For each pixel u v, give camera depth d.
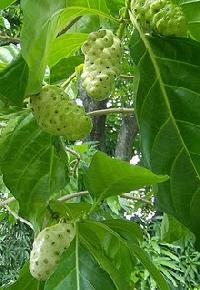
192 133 0.67
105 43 0.69
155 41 0.69
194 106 0.68
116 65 0.69
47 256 0.74
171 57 0.69
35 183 0.80
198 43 0.69
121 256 0.84
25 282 0.83
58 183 0.81
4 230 3.07
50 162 0.80
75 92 0.93
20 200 0.80
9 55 0.86
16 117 0.80
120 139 3.04
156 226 2.34
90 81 0.68
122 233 0.84
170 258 2.55
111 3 0.81
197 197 0.67
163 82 0.68
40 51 0.57
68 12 0.68
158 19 0.68
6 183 0.79
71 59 0.88
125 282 0.74
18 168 0.80
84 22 0.87
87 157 1.56
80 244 0.75
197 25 0.77
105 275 0.73
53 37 0.62
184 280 2.50
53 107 0.68
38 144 0.80
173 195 0.67
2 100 0.62
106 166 0.66
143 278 2.06
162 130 0.68
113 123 3.99
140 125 0.67
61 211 0.82
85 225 0.76
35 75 0.60
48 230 0.75
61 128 0.68
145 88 0.68
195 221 0.67
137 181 0.66
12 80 0.61
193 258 2.54
